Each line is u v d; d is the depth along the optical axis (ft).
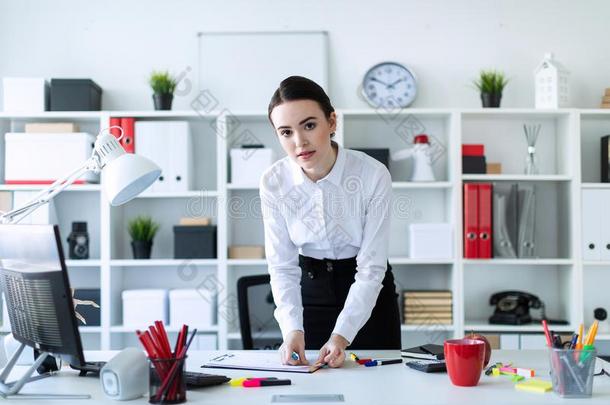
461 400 4.38
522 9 12.08
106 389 4.61
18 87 11.34
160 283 12.17
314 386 4.83
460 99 12.05
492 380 4.98
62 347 4.78
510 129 12.09
